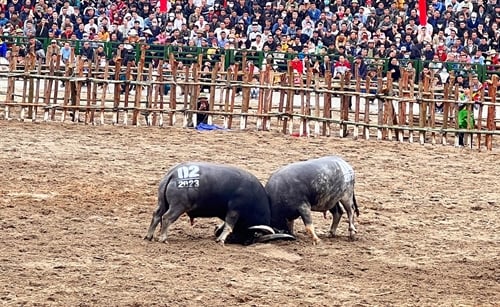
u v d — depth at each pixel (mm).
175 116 30141
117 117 28531
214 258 14844
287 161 24344
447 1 41594
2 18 40906
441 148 27875
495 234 18016
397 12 40625
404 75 29000
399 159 25703
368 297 13289
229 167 15695
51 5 41000
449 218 19234
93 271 13758
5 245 15000
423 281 14375
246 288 13359
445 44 39812
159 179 21312
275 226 15984
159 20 40438
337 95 29672
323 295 13258
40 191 19344
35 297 12430
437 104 30031
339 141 27906
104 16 40031
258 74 31641
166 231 15500
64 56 36625
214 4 41875
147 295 12719
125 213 17844
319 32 39062
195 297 12758
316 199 16141
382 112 28719
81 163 22594
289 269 14555
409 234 17641
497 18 40625
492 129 28484
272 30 40156
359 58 36406
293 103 30328
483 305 13219
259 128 29000
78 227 16516
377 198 20719
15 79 29891
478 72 36500
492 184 23109
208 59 37156
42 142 24906
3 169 21359
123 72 32812
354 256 15656
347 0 41000
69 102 28812
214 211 15484
